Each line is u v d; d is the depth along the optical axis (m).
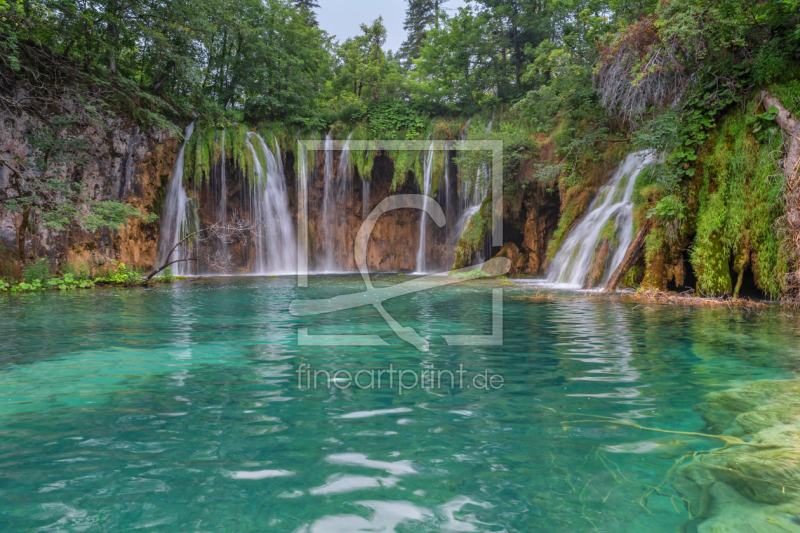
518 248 20.70
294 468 2.33
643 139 12.02
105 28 19.69
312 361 4.81
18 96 16.42
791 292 9.38
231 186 24.44
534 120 18.83
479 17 25.97
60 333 6.56
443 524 1.82
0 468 2.32
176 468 2.32
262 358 4.97
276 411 3.23
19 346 5.60
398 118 26.61
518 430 2.85
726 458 2.43
